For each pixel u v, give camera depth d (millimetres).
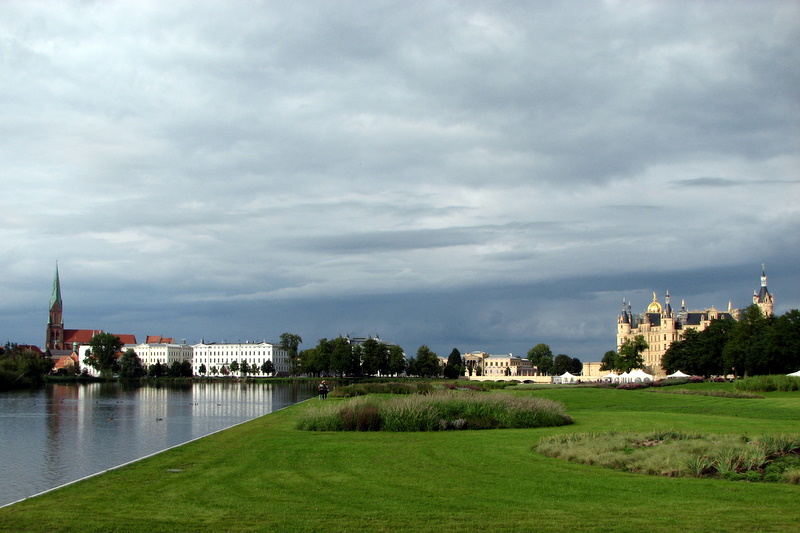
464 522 21828
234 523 21969
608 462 32375
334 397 112000
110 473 31969
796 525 20984
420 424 51844
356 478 29875
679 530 20609
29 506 24766
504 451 38094
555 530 20828
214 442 45188
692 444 33844
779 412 60531
